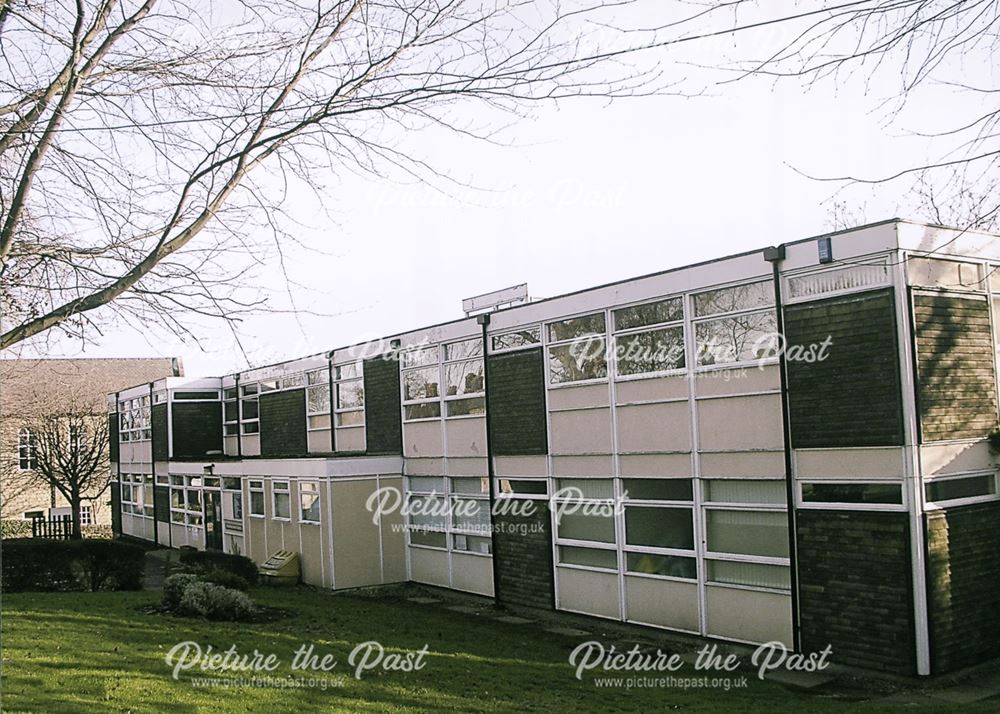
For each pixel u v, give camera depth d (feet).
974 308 39.73
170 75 20.97
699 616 45.42
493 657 40.63
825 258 39.45
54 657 33.47
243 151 19.85
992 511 39.32
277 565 70.54
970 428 38.75
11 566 61.21
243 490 81.35
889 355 37.24
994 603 38.63
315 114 20.15
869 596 37.65
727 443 44.14
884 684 35.65
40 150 18.92
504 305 65.77
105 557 63.31
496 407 60.18
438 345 67.00
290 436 91.56
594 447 52.11
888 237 37.35
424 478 68.59
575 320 53.83
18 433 112.06
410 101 19.53
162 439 111.86
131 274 19.15
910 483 36.45
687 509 46.37
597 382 51.83
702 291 45.47
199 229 19.71
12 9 20.49
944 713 29.66
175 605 48.08
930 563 36.32
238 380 106.11
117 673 31.78
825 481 39.55
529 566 57.11
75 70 19.42
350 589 66.85
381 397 73.97
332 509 67.00
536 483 56.75
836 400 39.19
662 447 47.67
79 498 128.57
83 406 132.36
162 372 154.30
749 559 43.01
